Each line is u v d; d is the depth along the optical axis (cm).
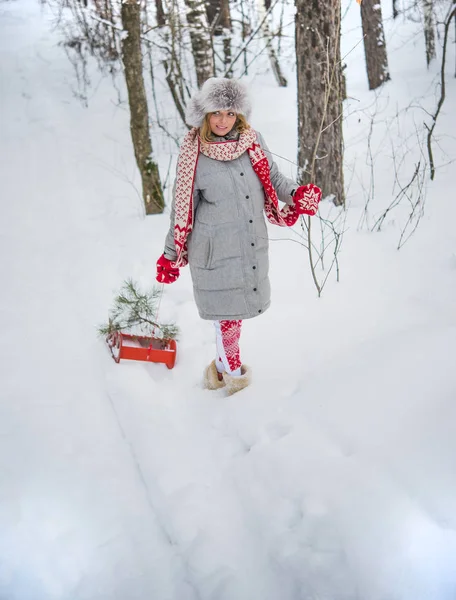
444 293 365
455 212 461
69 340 380
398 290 377
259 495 245
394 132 701
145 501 259
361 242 447
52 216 594
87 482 266
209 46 737
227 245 272
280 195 283
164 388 327
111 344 357
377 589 196
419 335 294
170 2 717
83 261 489
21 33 1241
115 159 754
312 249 450
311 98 509
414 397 251
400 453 229
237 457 271
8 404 317
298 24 498
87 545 236
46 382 337
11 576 222
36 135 813
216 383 316
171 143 807
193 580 222
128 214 596
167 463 273
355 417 256
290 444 258
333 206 529
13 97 947
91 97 953
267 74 1055
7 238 539
